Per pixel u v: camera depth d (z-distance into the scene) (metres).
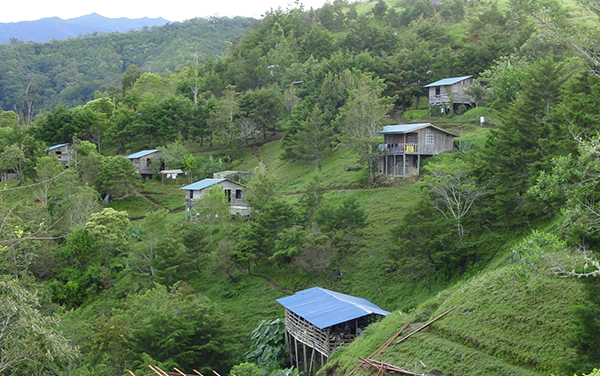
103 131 96.06
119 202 71.62
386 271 39.25
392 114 80.31
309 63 104.50
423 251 34.84
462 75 79.19
